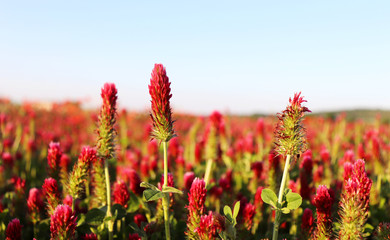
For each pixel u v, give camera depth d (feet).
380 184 1.79
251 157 2.70
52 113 6.30
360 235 1.05
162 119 1.05
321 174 1.81
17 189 1.52
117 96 1.24
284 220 1.42
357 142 3.41
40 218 1.37
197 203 1.06
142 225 1.28
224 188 1.59
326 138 3.62
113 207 1.28
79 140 3.49
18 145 3.26
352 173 1.07
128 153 2.72
